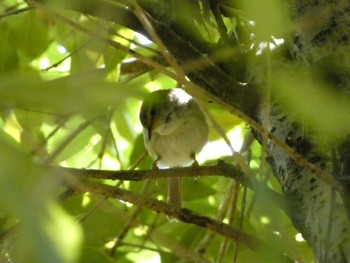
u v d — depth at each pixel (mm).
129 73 9609
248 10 2582
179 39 6223
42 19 7562
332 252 4402
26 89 1950
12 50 6984
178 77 3375
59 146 4449
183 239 8211
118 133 9828
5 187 1788
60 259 1777
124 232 6891
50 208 1835
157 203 5352
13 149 1854
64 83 1993
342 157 4055
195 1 6242
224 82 5906
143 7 6734
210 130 11414
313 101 2586
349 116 2596
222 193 9258
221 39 6285
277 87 2688
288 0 4754
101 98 2018
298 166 5160
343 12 4547
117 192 5199
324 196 4781
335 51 4309
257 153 9492
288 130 5242
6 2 8500
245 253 7180
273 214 3627
